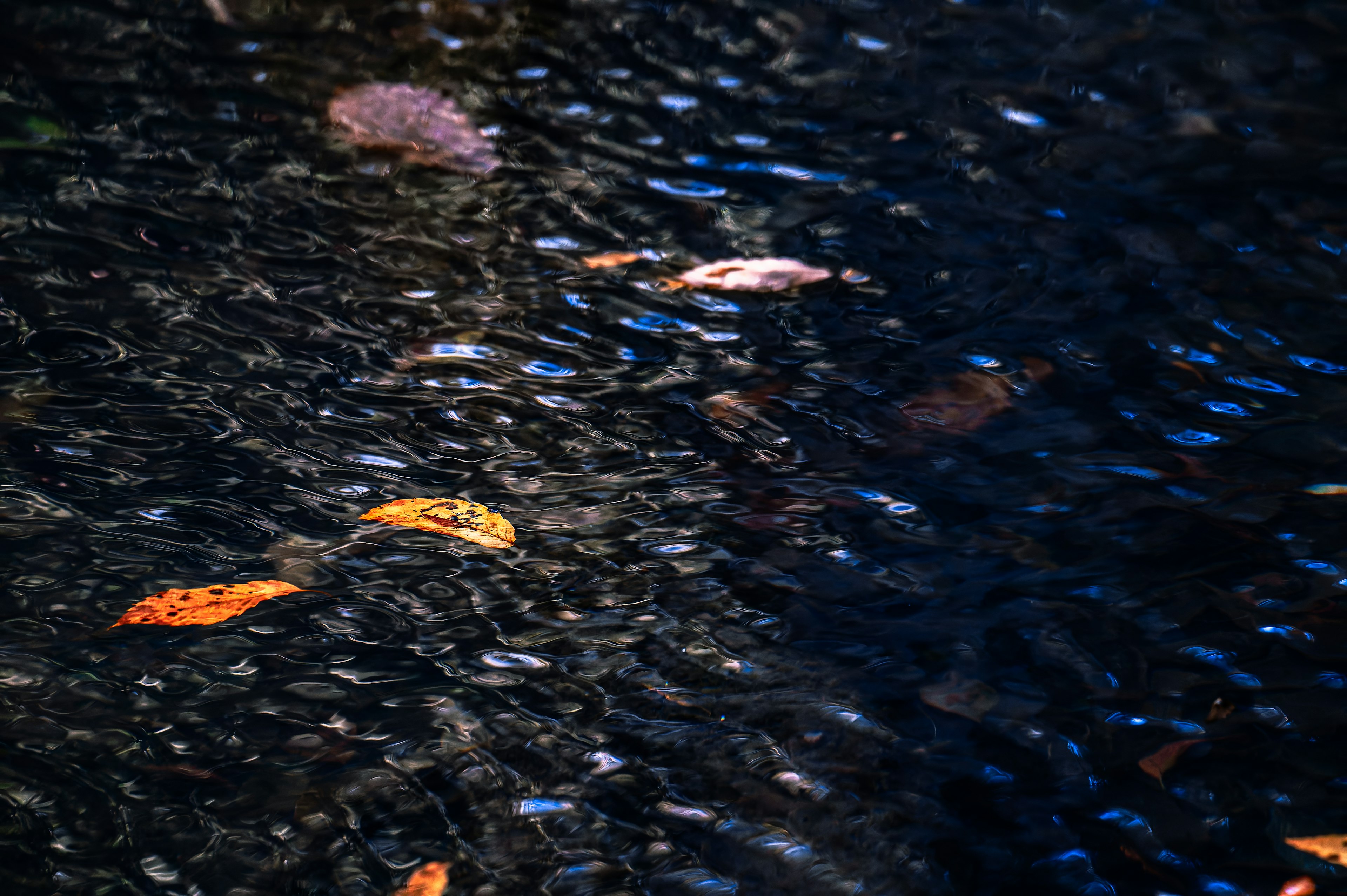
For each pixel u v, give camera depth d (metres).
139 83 2.84
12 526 2.47
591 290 2.66
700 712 2.42
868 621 2.45
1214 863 2.37
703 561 2.48
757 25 3.12
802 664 2.44
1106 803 2.38
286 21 2.96
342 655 2.43
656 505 2.51
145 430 2.53
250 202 2.72
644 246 2.70
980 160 2.80
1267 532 2.49
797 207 2.75
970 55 2.98
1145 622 2.45
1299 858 2.37
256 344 2.60
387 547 2.48
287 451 2.53
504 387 2.58
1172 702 2.42
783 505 2.51
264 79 2.86
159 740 2.39
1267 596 2.46
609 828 2.38
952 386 2.59
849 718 2.41
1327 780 2.39
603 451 2.54
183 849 2.36
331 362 2.59
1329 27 3.07
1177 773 2.39
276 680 2.42
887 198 2.76
